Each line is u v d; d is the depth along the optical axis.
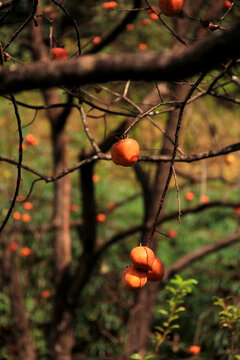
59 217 4.18
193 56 0.64
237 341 3.65
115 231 6.21
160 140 4.76
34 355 4.71
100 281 5.52
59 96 3.99
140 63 0.65
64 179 4.19
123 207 6.65
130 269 1.45
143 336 4.05
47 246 5.86
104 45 3.36
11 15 3.53
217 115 6.11
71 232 5.99
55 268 4.12
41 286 5.76
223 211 6.85
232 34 0.62
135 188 7.46
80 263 3.84
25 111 6.66
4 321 5.34
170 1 1.51
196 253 4.21
